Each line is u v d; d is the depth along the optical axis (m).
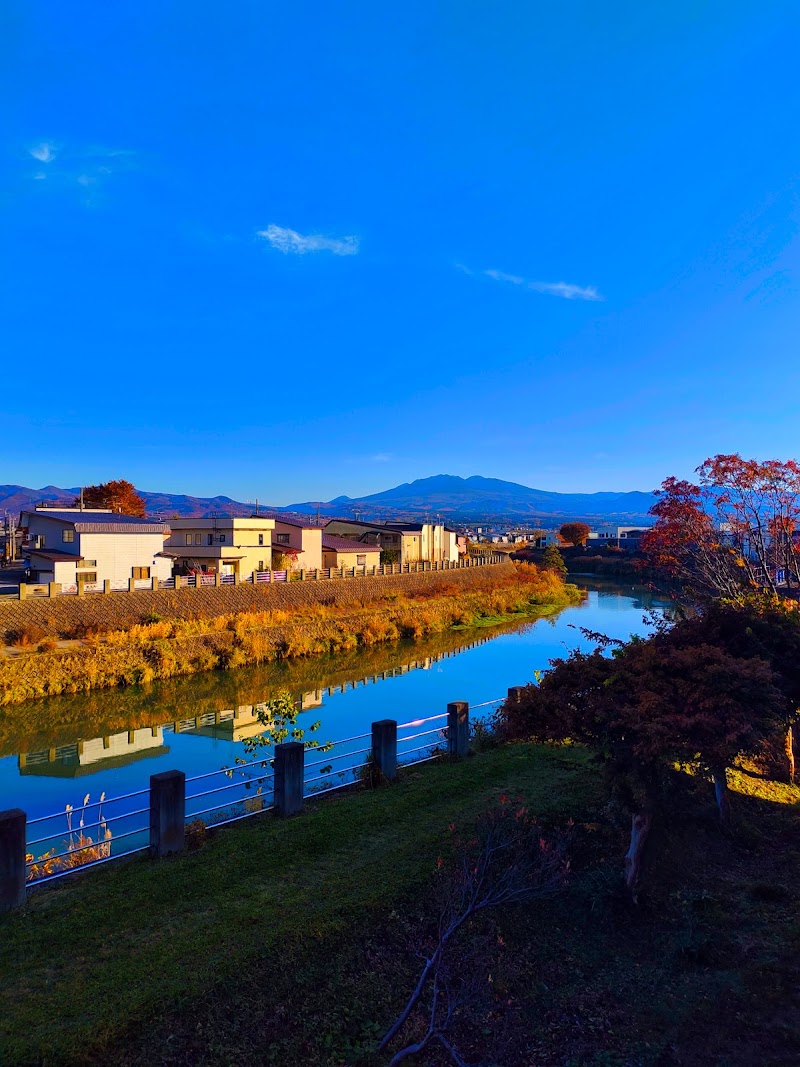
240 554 40.12
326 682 23.59
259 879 6.50
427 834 7.54
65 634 24.77
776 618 6.76
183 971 5.03
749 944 5.94
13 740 16.95
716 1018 5.09
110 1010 4.60
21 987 4.83
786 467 11.79
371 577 41.09
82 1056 4.25
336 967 5.41
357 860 6.93
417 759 11.16
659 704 5.81
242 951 5.28
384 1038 4.64
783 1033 4.83
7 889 5.82
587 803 8.49
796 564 11.34
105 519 33.88
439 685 22.78
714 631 6.79
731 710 5.57
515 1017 5.22
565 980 5.72
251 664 25.97
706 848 7.70
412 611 36.06
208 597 30.89
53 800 12.84
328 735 16.55
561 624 37.62
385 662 27.30
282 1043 4.72
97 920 5.71
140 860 6.92
